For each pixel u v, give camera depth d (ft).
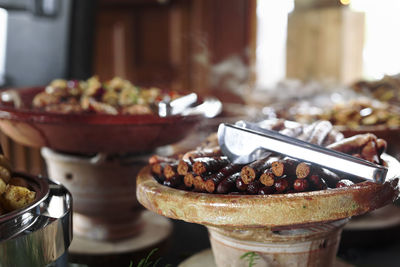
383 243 5.66
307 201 3.38
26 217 3.37
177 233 6.09
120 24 12.82
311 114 5.93
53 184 3.83
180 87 12.82
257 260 3.90
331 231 3.91
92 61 8.01
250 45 12.09
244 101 11.93
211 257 4.63
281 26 12.79
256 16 11.99
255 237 3.84
